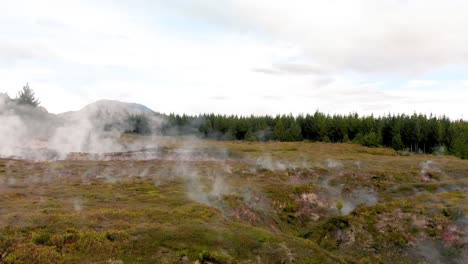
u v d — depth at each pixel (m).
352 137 99.12
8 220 22.20
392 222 28.62
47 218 22.70
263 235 22.77
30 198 29.53
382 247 25.92
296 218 34.22
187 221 23.94
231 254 20.08
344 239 27.59
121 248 19.44
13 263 17.39
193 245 20.33
